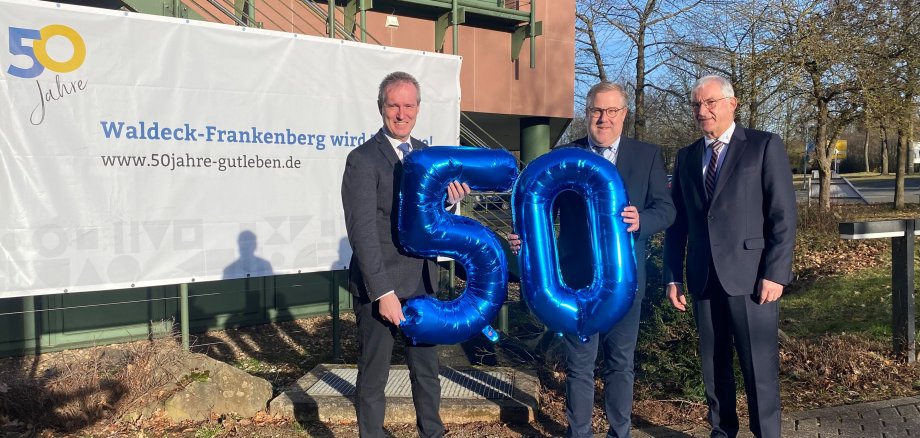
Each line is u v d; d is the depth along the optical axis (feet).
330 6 17.90
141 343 15.08
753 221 10.07
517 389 13.67
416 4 23.25
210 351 19.22
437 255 9.43
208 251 15.25
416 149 10.06
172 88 14.67
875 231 15.44
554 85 28.32
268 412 13.07
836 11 42.27
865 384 14.44
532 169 9.74
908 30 42.96
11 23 13.08
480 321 9.46
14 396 12.41
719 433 10.98
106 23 13.93
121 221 14.28
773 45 42.78
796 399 13.67
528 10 27.30
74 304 18.90
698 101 10.27
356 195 9.10
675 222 11.31
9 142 13.17
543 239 9.73
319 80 16.51
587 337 9.81
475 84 26.25
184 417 12.73
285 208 16.19
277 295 22.54
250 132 15.64
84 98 13.80
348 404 12.88
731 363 10.91
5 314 17.81
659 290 14.33
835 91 42.68
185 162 14.89
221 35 15.17
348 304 24.38
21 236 13.34
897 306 16.22
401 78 9.45
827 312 21.98
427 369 10.02
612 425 10.59
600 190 9.65
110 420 12.50
